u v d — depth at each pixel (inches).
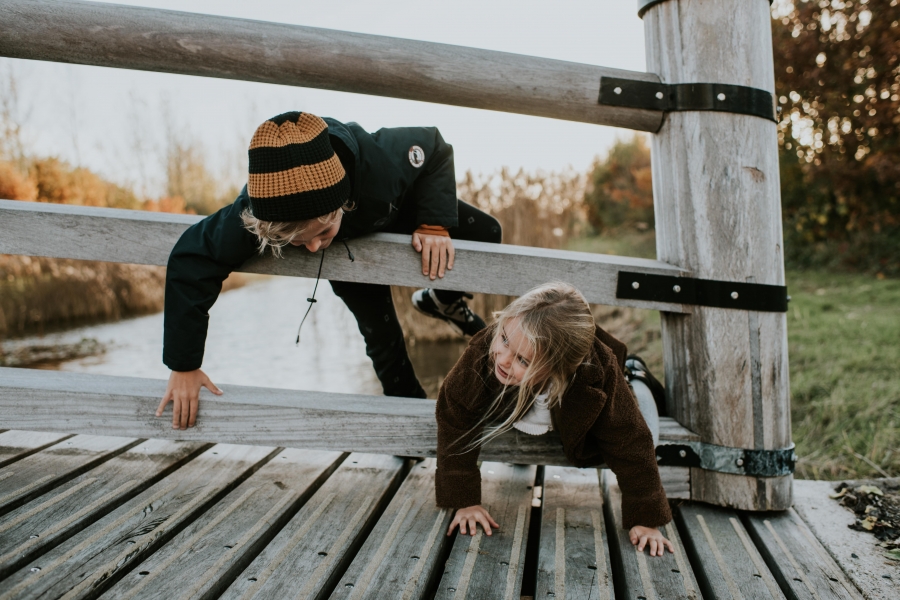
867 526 67.9
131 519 61.7
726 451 69.1
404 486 73.2
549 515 67.6
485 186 259.1
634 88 69.2
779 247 70.5
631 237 536.7
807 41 305.1
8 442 80.0
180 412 66.9
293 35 66.4
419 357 215.0
